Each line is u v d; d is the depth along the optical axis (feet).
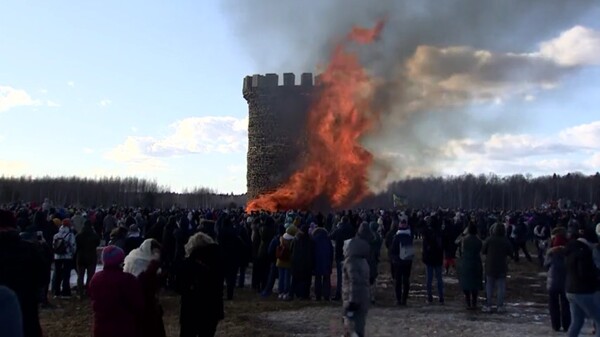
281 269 64.75
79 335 44.73
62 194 436.76
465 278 57.98
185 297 32.19
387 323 50.44
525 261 105.81
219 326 48.49
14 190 429.38
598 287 38.19
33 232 49.14
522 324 50.21
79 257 62.08
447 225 88.58
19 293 25.48
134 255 28.53
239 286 73.61
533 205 435.12
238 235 66.13
